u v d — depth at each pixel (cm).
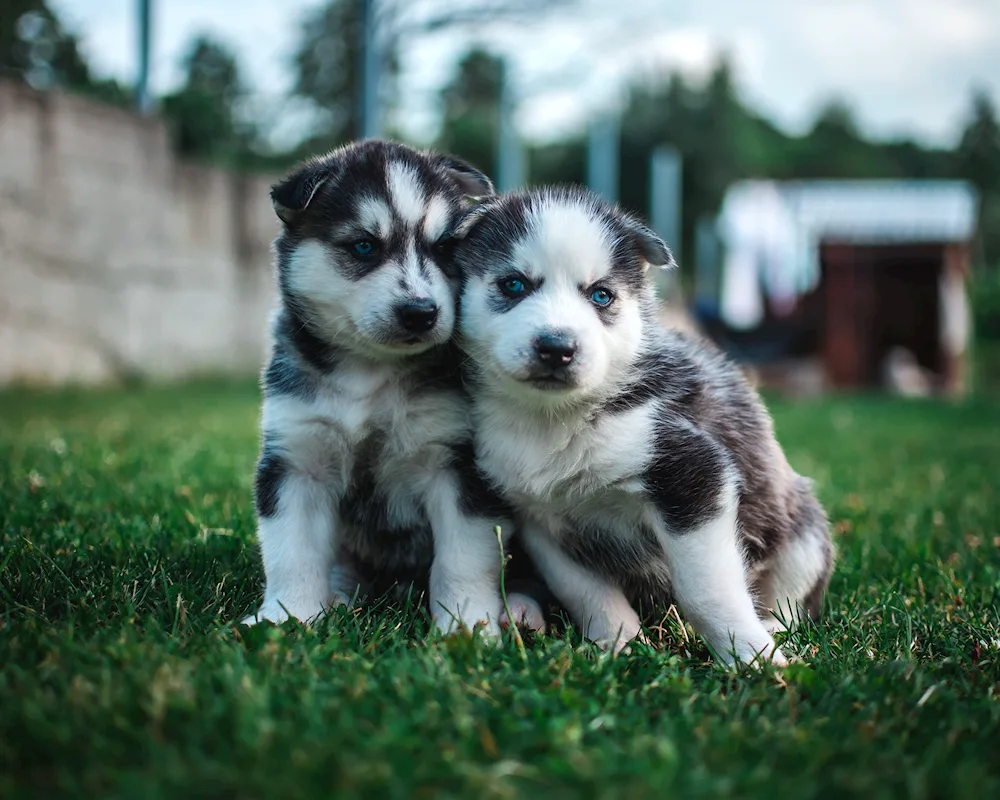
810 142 1108
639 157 850
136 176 257
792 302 477
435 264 79
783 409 259
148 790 49
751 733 56
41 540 82
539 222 75
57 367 238
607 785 50
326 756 51
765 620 79
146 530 86
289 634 66
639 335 77
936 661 67
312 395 77
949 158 1099
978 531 101
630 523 75
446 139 599
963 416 241
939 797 52
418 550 80
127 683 57
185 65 341
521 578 80
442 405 76
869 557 91
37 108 229
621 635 74
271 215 300
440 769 51
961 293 427
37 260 231
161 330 268
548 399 73
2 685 56
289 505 76
